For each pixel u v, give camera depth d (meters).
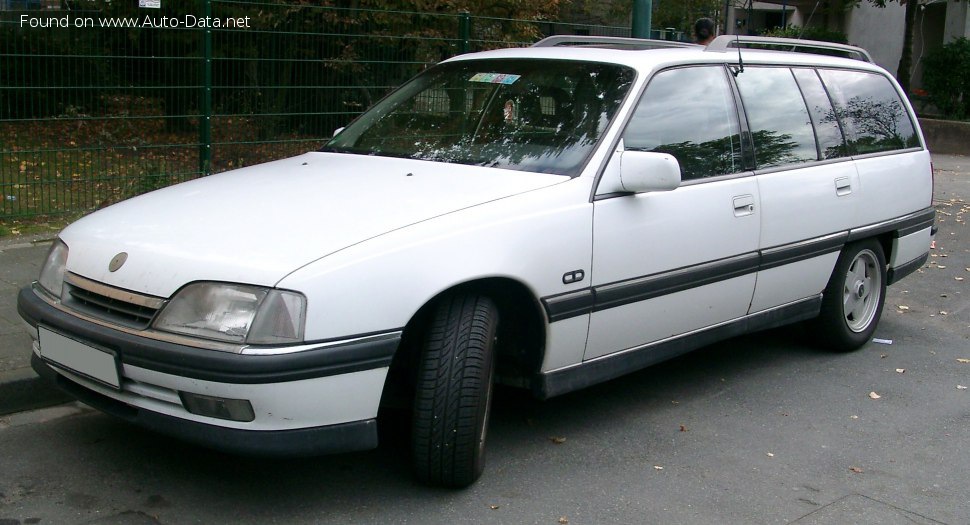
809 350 6.29
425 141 4.80
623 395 5.27
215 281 3.33
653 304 4.46
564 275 4.03
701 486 4.14
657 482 4.16
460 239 3.67
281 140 8.85
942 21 22.28
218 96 8.44
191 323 3.33
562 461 4.32
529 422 4.80
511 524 3.70
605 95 4.57
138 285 3.47
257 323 3.25
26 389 4.66
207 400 3.31
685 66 4.93
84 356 3.57
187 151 8.39
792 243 5.32
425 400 3.69
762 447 4.62
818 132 5.69
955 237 10.26
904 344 6.52
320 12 9.62
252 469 4.11
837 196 5.64
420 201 3.84
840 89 6.05
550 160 4.32
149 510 3.71
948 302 7.70
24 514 3.63
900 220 6.29
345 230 3.54
